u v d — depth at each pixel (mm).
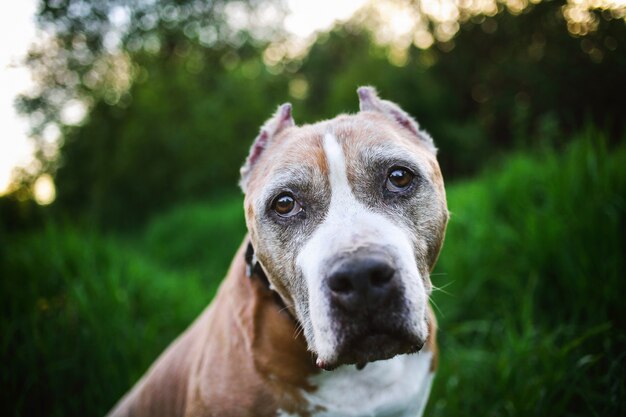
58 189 3486
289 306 376
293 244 355
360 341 303
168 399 492
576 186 682
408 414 420
